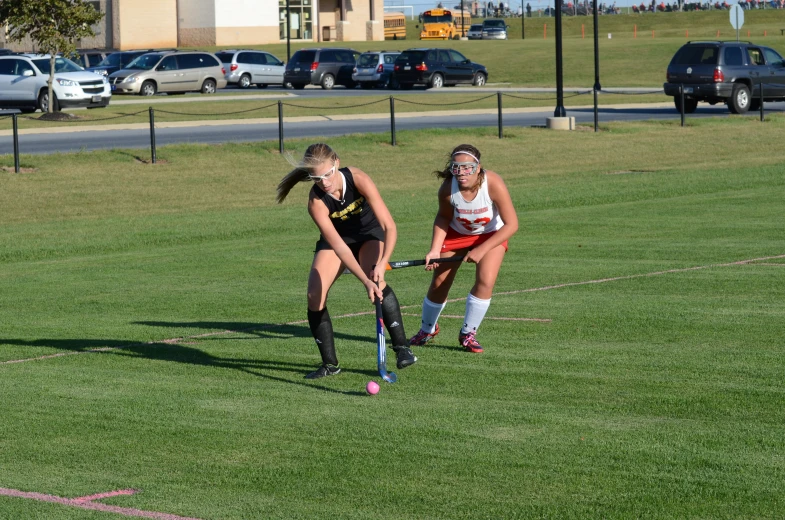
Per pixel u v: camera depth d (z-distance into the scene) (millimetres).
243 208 72438
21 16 124688
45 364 30906
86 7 129875
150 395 27188
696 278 42562
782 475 20531
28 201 73625
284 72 195500
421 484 20453
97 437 23766
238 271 47844
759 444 22297
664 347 31062
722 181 81062
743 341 31562
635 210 66000
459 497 19766
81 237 60594
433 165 92750
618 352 30578
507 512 19000
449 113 135125
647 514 18781
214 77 173625
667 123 118875
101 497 20125
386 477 20875
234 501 19812
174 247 57156
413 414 24969
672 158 98250
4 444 23344
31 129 113875
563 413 24781
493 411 25062
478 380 27938
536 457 21797
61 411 25844
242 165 89188
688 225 58688
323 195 27281
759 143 107188
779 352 30109
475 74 191375
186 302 40625
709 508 19031
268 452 22516
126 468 21703
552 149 101812
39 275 48312
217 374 29312
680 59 132750
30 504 19812
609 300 38438
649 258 48000
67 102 131125
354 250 28328
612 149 102562
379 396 26641
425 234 58438
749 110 138250
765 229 56344
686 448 22125
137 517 19125
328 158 26641
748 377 27516
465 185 29594
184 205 73625
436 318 32062
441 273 31391
